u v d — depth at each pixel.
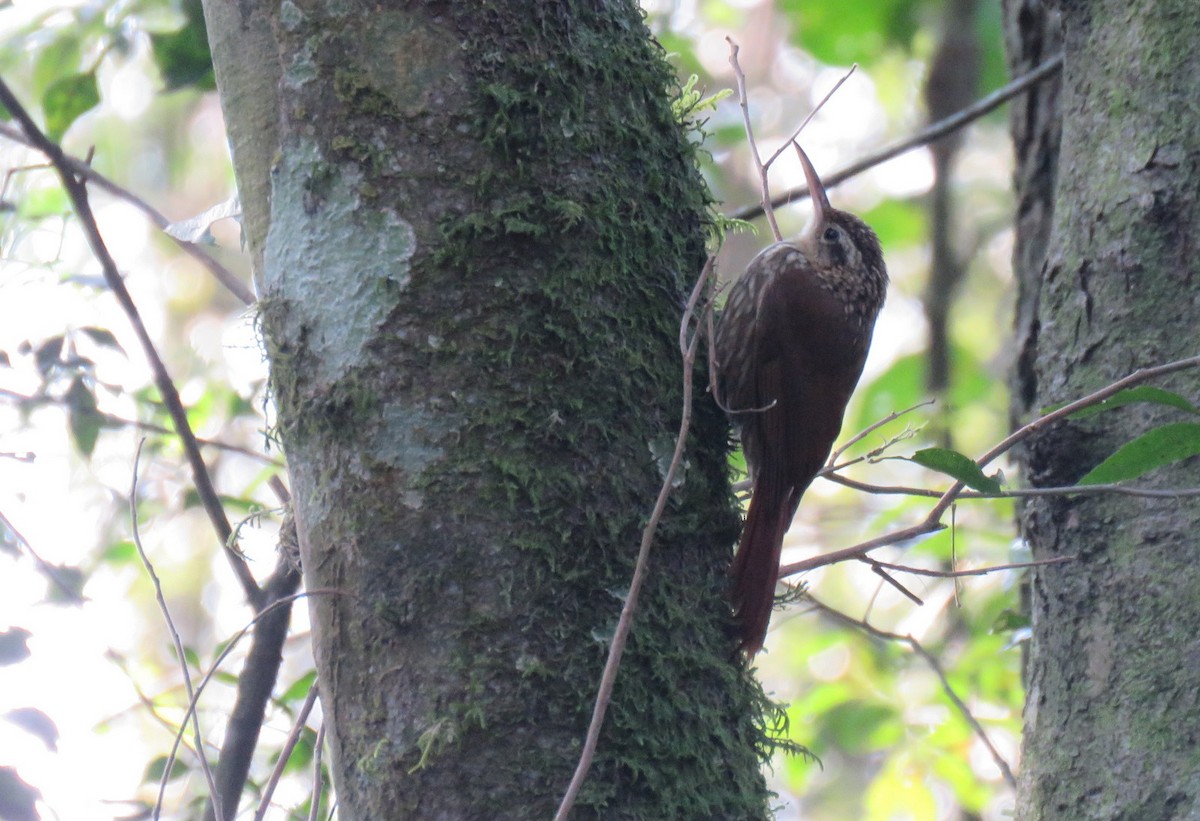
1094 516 5.77
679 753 4.45
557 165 4.78
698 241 5.39
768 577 5.10
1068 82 6.46
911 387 15.18
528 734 4.24
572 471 4.53
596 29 5.10
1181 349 5.73
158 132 16.91
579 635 4.38
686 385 4.27
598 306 4.75
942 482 12.80
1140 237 5.92
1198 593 5.44
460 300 4.54
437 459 4.42
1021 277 8.64
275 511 5.95
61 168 5.77
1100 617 5.66
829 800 15.43
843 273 7.93
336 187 4.61
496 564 4.36
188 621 15.27
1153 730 5.37
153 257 17.81
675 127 5.40
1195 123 5.91
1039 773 5.67
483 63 4.70
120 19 8.07
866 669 10.96
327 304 4.56
